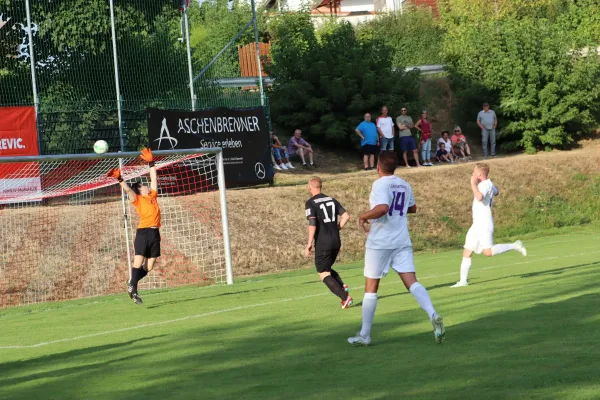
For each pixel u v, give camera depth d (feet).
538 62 165.48
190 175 110.52
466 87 175.94
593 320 39.78
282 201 115.44
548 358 31.14
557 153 160.15
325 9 268.00
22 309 73.26
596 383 26.58
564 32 169.48
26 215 93.50
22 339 48.03
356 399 26.55
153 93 115.85
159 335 45.50
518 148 168.14
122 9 114.21
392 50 159.02
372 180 130.31
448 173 137.08
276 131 154.81
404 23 211.82
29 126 101.81
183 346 40.63
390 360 32.99
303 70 153.99
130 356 38.73
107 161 106.01
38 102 104.83
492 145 163.63
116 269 90.79
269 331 43.80
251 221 107.86
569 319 40.55
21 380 34.24
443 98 181.06
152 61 116.06
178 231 99.81
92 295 86.07
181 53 118.93
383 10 250.78
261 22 222.89
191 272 94.89
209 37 217.56
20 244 89.15
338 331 42.04
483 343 35.40
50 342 45.83
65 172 101.71
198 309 58.44
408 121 145.48
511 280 62.59
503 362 30.94
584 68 163.12
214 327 47.26
